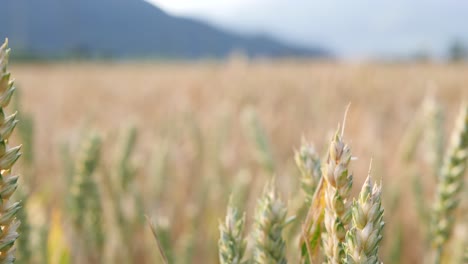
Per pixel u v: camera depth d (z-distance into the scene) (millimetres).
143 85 23734
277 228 1572
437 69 28078
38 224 3295
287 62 33906
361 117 7535
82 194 3766
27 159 4531
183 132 7215
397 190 4719
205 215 5324
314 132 7199
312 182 1773
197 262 4871
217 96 16344
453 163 3043
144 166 6152
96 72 35312
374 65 26219
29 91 21391
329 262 1340
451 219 3074
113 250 4203
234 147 7238
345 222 1319
